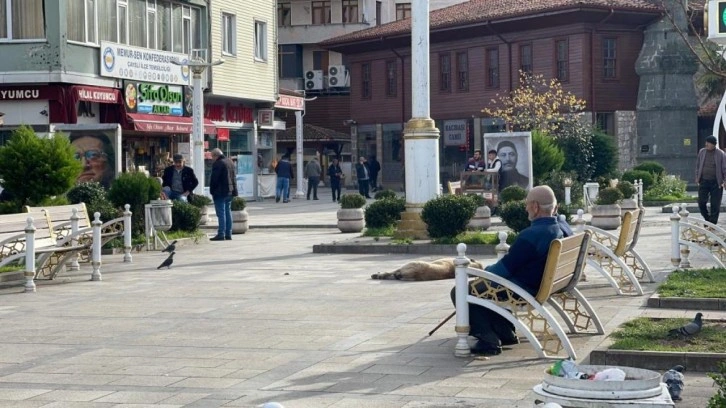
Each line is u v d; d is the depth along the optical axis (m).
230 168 25.25
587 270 16.61
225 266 19.05
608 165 41.06
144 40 38.47
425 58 22.06
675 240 16.23
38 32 33.22
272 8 48.97
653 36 51.28
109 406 8.48
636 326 10.88
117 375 9.64
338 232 27.78
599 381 6.31
